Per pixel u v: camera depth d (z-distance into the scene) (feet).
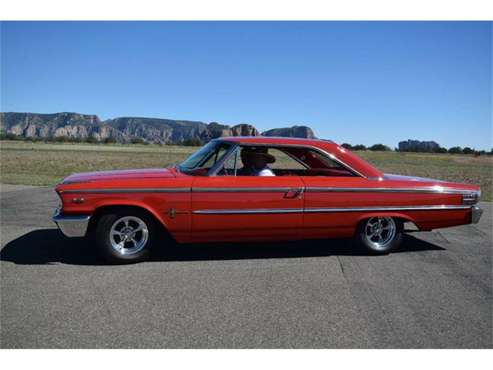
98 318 10.00
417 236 19.56
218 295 11.59
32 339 8.94
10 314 10.12
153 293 11.64
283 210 14.40
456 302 11.40
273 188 14.25
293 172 17.35
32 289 11.78
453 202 15.88
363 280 13.06
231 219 14.15
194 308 10.68
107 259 13.99
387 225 15.93
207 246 16.71
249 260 14.99
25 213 23.36
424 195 15.57
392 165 104.83
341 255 15.87
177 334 9.29
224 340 9.06
